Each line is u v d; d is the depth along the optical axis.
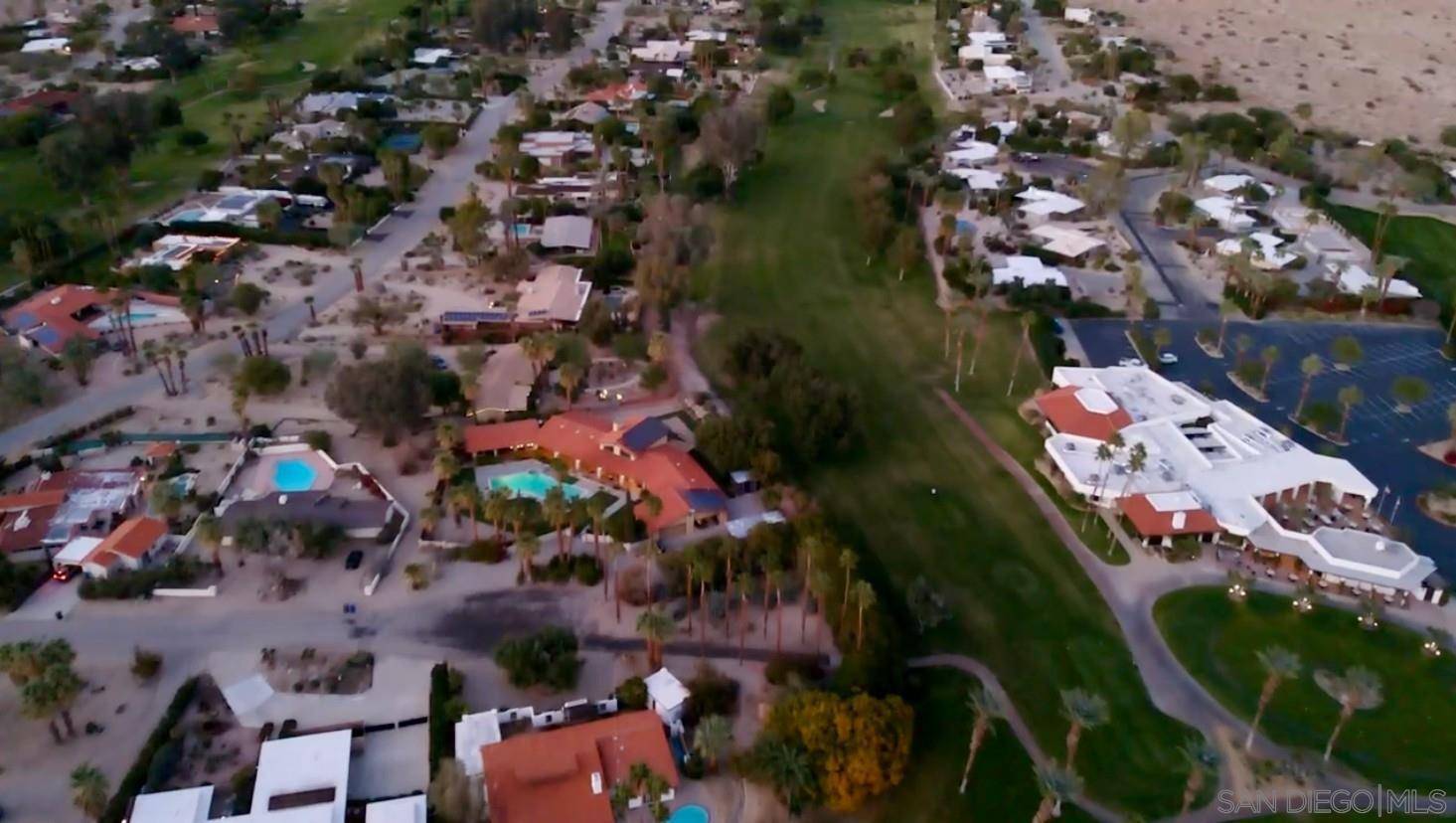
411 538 138.38
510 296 197.75
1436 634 127.31
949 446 161.25
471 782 102.50
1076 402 163.38
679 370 177.88
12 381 159.12
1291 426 168.75
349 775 104.94
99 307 188.50
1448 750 113.19
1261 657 115.38
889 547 139.50
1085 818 104.00
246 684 115.69
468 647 121.75
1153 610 131.00
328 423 161.38
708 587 128.88
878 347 187.88
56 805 101.81
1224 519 142.12
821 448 154.62
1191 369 184.00
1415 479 157.12
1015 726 114.44
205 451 153.50
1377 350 191.38
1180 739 113.44
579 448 152.38
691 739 110.38
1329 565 134.75
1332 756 111.88
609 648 122.06
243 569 132.12
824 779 101.50
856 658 113.88
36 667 107.44
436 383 160.12
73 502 140.50
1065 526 145.12
